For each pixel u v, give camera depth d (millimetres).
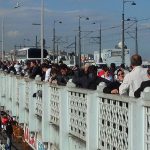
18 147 17188
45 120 12586
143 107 6320
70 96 10242
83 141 9133
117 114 7172
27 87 15844
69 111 10383
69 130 10453
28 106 15594
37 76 14195
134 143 6422
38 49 60125
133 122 6434
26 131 16172
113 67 14719
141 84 7270
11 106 20031
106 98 7730
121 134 6984
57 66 13188
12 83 19781
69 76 12625
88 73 10672
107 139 7762
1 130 19422
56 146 11422
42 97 12852
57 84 11305
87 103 8633
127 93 8172
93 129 8461
